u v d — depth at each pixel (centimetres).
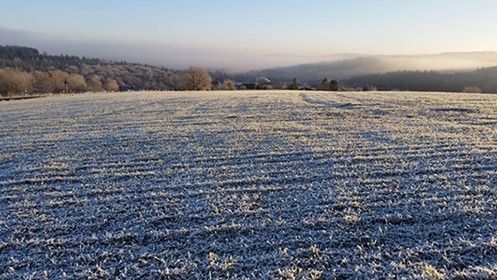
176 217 589
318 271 435
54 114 2181
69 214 613
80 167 912
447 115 1658
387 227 535
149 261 467
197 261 463
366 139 1162
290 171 827
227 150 1052
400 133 1246
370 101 2372
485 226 528
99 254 484
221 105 2398
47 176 838
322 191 689
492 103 2098
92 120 1839
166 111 2138
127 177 820
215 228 546
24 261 472
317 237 514
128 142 1219
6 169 911
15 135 1468
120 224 571
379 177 765
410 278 415
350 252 473
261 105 2320
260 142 1155
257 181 762
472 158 891
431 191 674
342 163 880
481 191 666
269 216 585
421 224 542
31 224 577
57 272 448
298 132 1319
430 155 932
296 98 2869
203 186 740
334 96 3006
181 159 967
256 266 450
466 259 448
